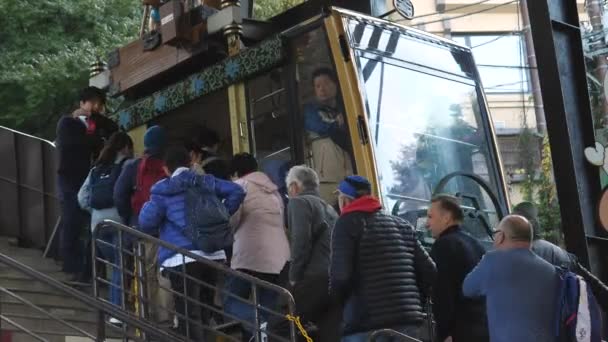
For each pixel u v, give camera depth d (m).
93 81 12.68
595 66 13.14
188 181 8.82
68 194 11.09
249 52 10.48
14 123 17.84
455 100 10.77
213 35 11.14
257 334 8.08
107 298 10.72
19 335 9.23
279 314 7.94
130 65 12.17
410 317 7.63
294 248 8.38
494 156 10.98
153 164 9.79
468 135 10.77
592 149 8.93
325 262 8.45
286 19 11.66
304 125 9.99
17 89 17.98
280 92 10.23
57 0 18.48
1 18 18.36
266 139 10.33
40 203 13.03
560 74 8.95
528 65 20.64
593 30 14.31
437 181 10.21
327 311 8.52
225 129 10.92
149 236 8.55
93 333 9.75
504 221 7.46
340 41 9.79
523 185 22.67
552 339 7.19
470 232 10.45
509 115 24.97
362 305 7.63
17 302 10.38
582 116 9.04
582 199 8.85
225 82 10.70
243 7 12.59
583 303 7.23
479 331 7.80
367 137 9.56
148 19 12.20
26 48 18.27
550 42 8.76
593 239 8.77
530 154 22.92
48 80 17.62
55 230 12.41
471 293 7.46
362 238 7.69
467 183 10.58
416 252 7.93
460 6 24.58
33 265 11.90
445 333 7.90
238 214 9.18
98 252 10.41
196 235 8.68
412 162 10.01
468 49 11.15
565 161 8.69
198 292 8.81
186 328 8.41
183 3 11.36
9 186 13.31
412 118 10.18
